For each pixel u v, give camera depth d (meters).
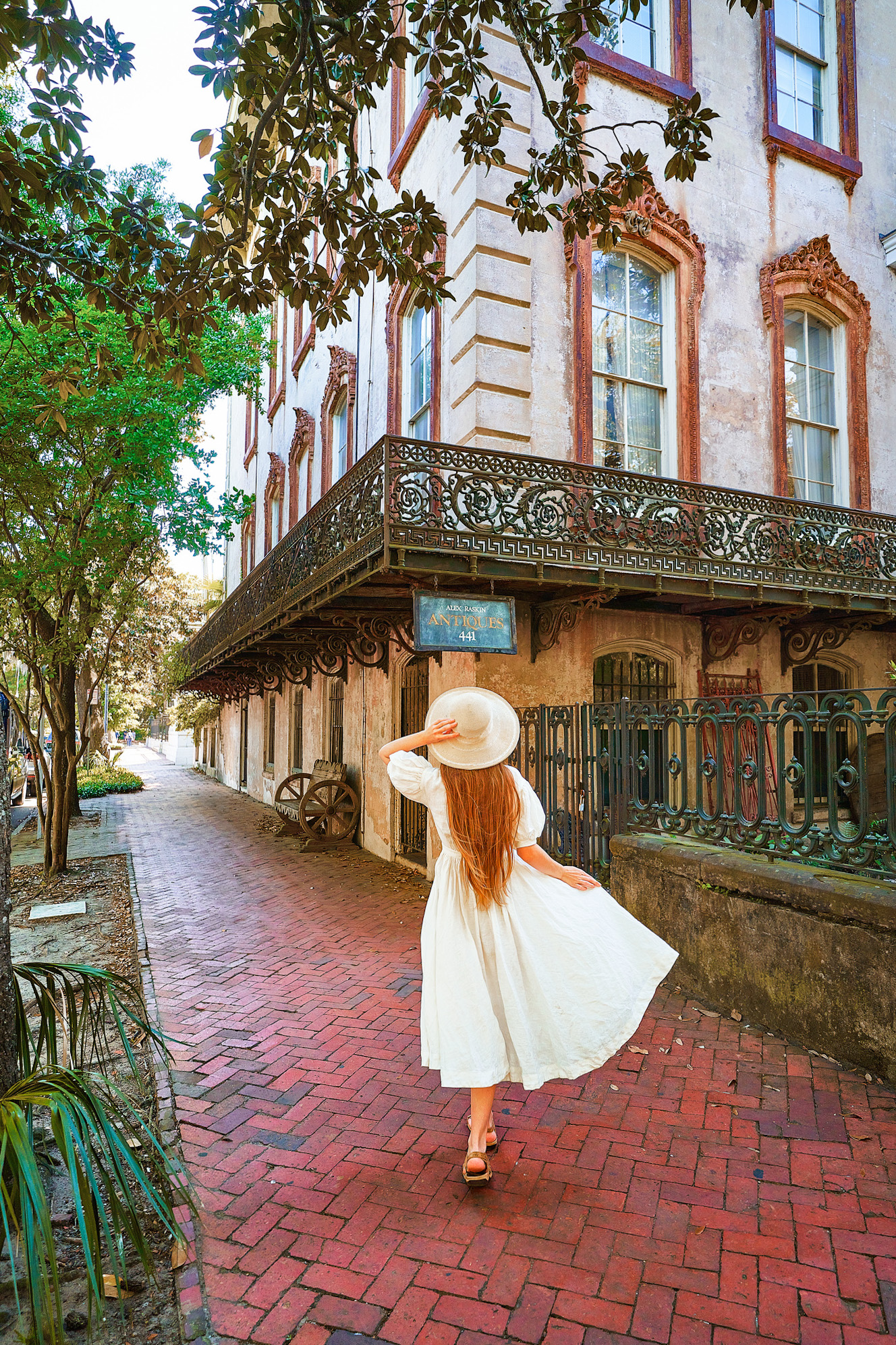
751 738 9.03
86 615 9.45
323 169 13.07
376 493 6.36
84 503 8.30
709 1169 2.78
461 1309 2.17
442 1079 2.49
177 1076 3.73
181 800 20.17
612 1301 2.17
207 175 3.65
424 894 8.12
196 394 8.44
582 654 7.98
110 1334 2.22
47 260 3.94
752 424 9.53
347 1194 2.73
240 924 6.92
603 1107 3.26
